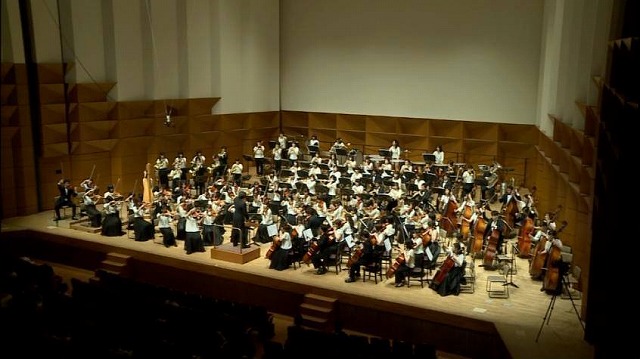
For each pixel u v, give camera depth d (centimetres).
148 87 2505
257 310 1312
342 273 1585
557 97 1900
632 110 933
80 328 1108
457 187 2244
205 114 2731
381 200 1919
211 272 1628
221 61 2762
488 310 1327
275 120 3073
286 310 1531
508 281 1512
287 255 1598
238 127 2909
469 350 1299
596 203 1103
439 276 1434
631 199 914
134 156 2450
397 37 2750
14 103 2100
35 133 2194
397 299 1389
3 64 2058
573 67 1727
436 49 2662
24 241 1959
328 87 2977
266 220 1809
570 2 1838
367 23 2817
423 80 2717
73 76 2261
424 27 2677
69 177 2294
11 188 2114
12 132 2094
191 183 2320
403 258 1482
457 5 2583
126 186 2427
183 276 1684
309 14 2966
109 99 2381
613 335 930
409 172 2175
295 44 3036
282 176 2364
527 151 2525
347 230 1585
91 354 990
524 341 1172
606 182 1027
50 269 1427
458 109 2656
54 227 1984
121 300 1297
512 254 1583
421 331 1352
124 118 2391
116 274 1564
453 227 1809
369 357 1045
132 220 1917
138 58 2434
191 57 2639
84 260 1859
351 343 1103
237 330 1180
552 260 1384
